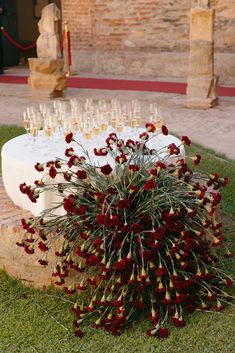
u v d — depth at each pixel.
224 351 3.91
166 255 4.18
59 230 4.38
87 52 16.28
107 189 4.29
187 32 15.09
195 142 9.22
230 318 4.25
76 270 4.32
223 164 7.82
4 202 5.35
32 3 19.97
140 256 4.14
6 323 4.28
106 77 15.70
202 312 4.31
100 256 4.13
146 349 3.96
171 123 10.61
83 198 4.35
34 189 4.47
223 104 12.16
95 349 3.99
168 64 15.47
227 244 5.40
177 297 4.10
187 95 11.90
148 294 4.33
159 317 4.19
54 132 5.88
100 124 5.91
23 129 9.74
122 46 15.91
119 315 4.06
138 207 4.25
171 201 4.18
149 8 15.31
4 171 5.21
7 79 15.67
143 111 11.52
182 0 14.91
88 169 4.45
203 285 4.36
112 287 4.15
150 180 4.10
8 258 4.79
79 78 15.55
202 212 4.36
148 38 15.55
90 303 4.19
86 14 16.00
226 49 14.77
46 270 4.63
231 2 14.38
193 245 4.16
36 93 12.84
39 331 4.19
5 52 18.00
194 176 4.68
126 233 4.14
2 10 16.38
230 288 4.60
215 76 11.88
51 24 12.65
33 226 4.44
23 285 4.76
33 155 5.13
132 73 15.95
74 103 6.34
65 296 4.56
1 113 11.55
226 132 9.94
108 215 4.15
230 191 6.73
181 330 4.12
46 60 12.62
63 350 3.99
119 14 15.69
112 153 4.75
